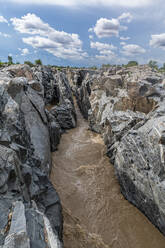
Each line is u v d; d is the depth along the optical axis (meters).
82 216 12.80
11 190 7.52
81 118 45.12
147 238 11.23
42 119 19.41
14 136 11.06
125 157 15.27
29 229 5.41
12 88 16.12
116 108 24.73
